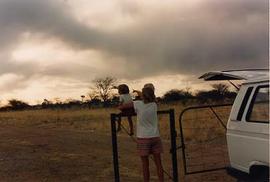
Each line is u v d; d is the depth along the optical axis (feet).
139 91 30.27
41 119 114.01
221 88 72.13
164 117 77.30
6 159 44.73
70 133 70.90
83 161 43.42
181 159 42.47
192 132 56.59
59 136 65.72
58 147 53.26
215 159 40.47
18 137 64.95
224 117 61.16
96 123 84.89
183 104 107.14
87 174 37.70
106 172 38.29
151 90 28.45
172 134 30.25
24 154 47.85
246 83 25.58
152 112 28.50
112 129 30.07
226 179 33.47
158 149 28.71
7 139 62.39
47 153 48.57
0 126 95.45
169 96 130.31
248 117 24.82
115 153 30.12
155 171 37.60
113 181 35.12
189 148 47.96
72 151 50.06
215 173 35.47
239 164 25.62
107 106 153.07
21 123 105.91
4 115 150.10
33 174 37.96
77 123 90.79
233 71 28.48
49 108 181.37
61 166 41.09
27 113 148.15
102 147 52.95
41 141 59.41
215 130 55.88
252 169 24.53
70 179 36.06
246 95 25.41
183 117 71.72
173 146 30.27
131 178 35.78
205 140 52.16
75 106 169.68
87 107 158.40
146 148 28.50
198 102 103.40
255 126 24.08
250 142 24.44
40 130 79.25
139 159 44.11
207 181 33.27
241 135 25.18
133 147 52.49
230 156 26.37
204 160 40.40
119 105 33.17
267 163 23.26
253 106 24.73
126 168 39.70
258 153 23.86
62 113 128.77
